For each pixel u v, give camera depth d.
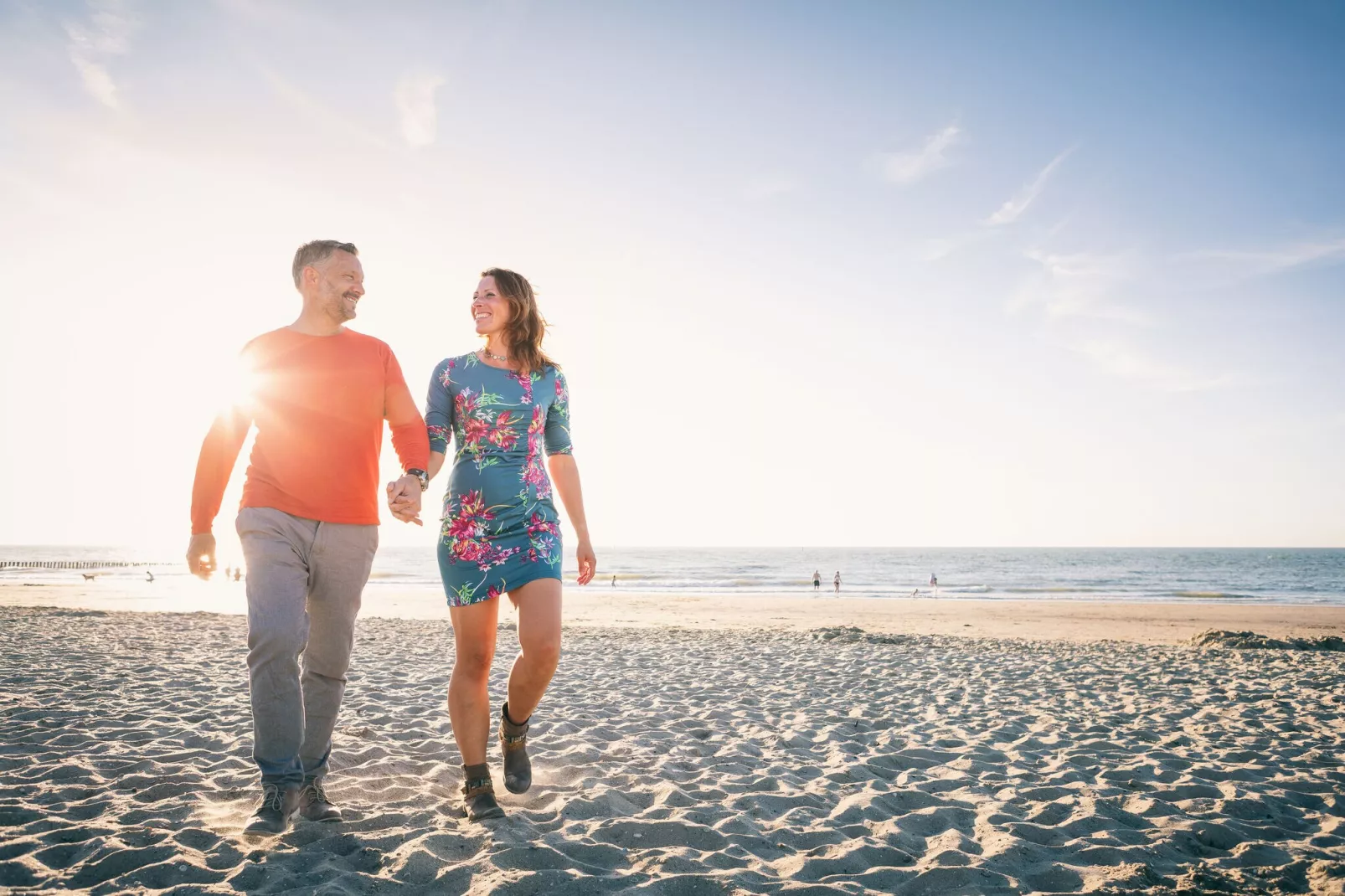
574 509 2.94
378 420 2.67
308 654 2.62
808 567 84.56
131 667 6.89
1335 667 8.76
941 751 4.29
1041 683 7.25
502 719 2.90
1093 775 3.76
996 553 191.62
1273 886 2.34
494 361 2.79
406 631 12.19
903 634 14.93
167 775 3.23
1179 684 7.25
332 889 2.02
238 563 56.84
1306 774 3.80
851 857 2.52
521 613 2.63
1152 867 2.47
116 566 63.44
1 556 113.25
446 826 2.62
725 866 2.43
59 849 2.30
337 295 2.62
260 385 2.49
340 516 2.51
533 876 2.15
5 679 5.95
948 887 2.29
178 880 2.08
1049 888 2.31
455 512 2.70
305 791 2.62
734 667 8.34
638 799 3.21
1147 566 88.44
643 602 28.19
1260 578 60.22
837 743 4.48
